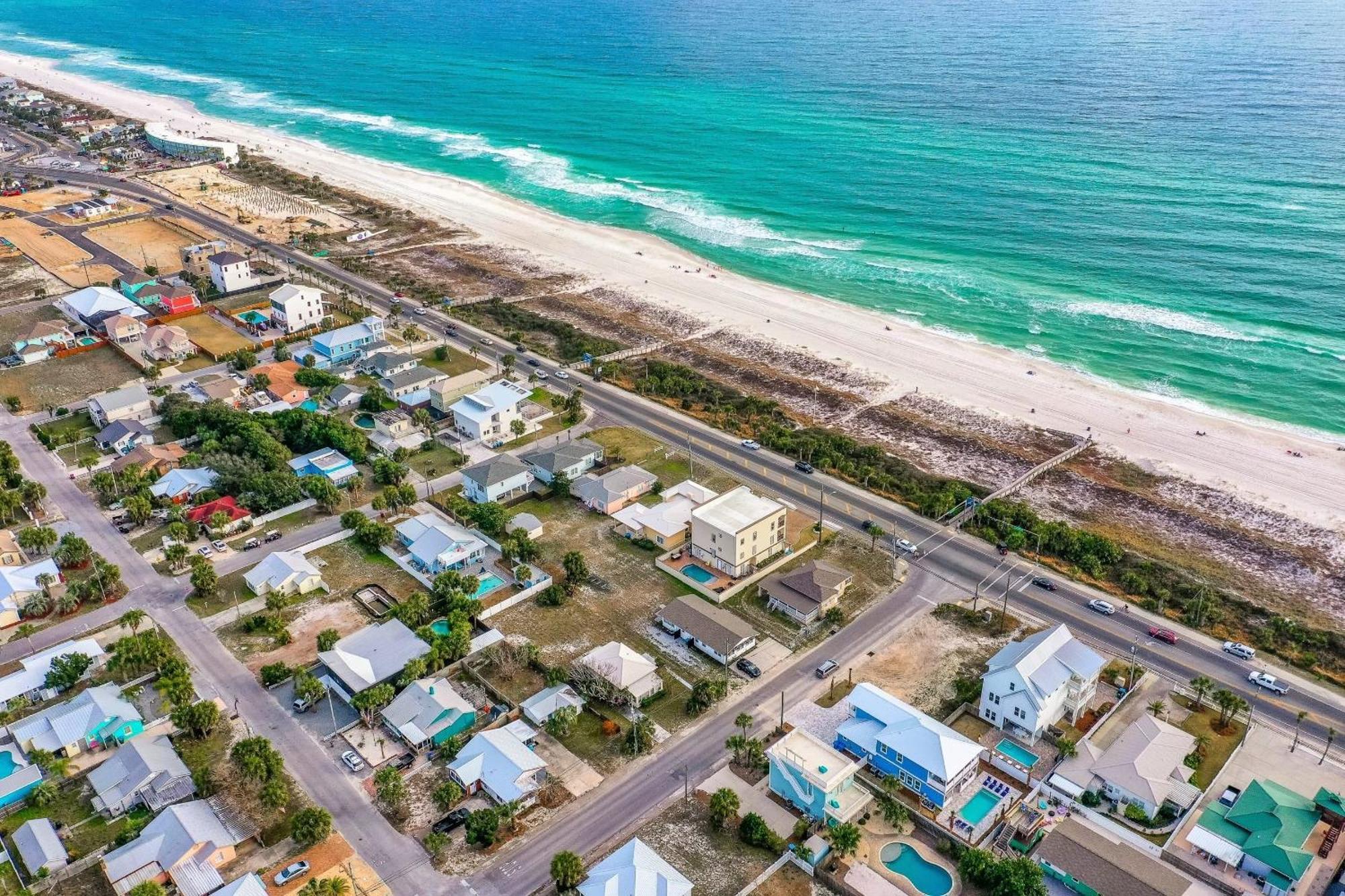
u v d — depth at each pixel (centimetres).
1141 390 19150
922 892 8800
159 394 18262
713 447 17050
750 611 12850
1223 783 9944
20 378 19438
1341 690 11350
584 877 8769
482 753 10125
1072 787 9794
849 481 15975
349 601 13012
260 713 11062
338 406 18088
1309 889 8681
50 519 14812
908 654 11988
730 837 9444
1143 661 11844
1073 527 14800
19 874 9038
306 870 9025
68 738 10344
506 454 16638
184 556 13650
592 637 12338
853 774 9769
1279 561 13988
